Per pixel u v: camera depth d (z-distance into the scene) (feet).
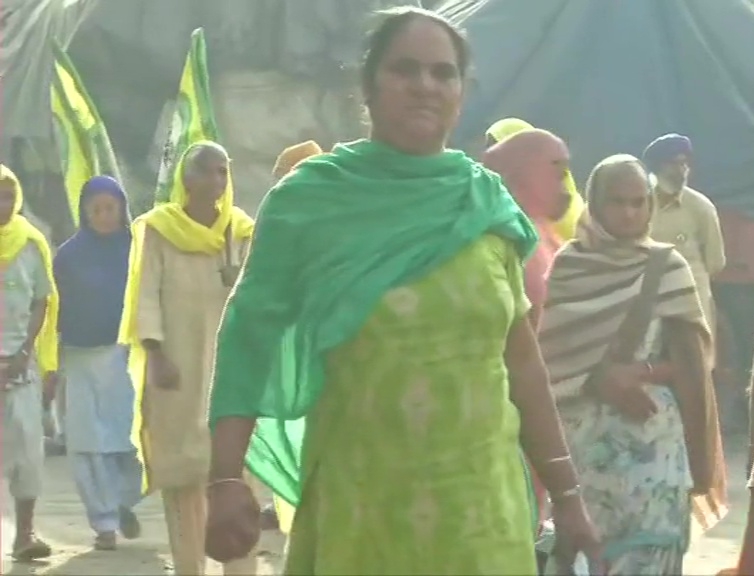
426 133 16.31
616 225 24.58
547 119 60.59
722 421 60.34
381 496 15.71
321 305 15.88
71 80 49.57
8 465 37.17
